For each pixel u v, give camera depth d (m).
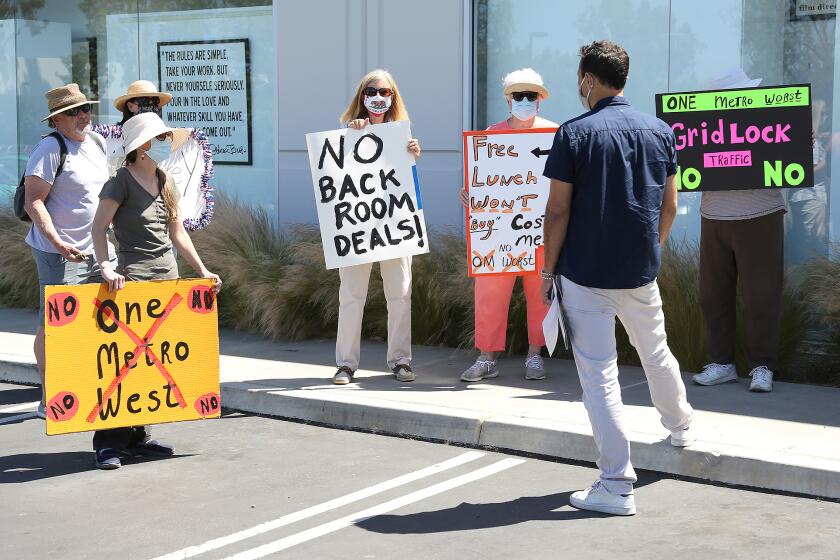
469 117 9.76
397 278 7.60
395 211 7.48
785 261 8.56
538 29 9.62
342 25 10.33
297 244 9.91
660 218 5.30
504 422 6.33
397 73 10.05
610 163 5.02
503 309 7.61
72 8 12.87
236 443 6.58
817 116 8.47
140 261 6.12
